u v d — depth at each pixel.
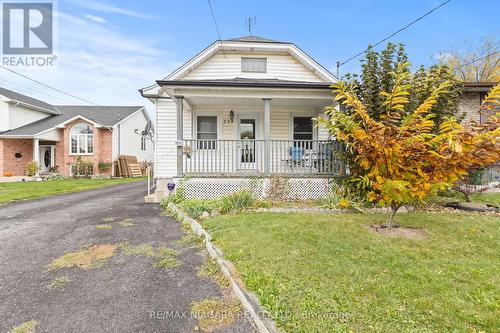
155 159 9.88
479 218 5.65
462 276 3.04
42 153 20.31
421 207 6.70
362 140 4.50
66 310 2.73
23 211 7.58
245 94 8.27
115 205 8.53
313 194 8.12
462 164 4.21
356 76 7.10
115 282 3.32
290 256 3.65
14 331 2.41
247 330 2.38
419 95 6.70
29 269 3.70
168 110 9.94
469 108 11.30
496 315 2.32
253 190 8.02
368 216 5.88
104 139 20.56
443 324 2.24
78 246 4.59
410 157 4.35
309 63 10.59
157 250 4.37
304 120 10.72
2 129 19.28
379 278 3.01
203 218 5.96
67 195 10.95
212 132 10.35
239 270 3.33
